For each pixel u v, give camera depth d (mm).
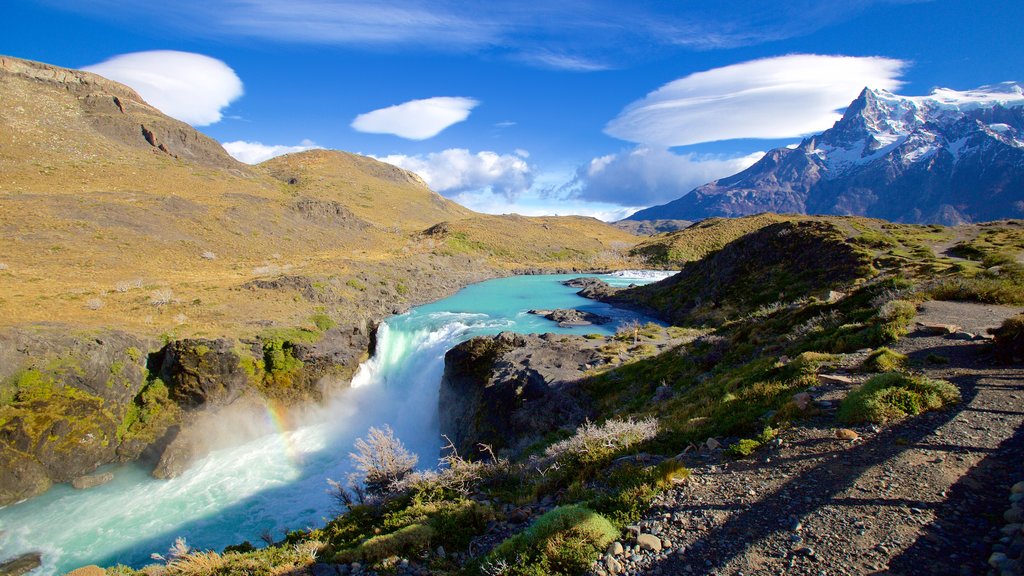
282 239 84875
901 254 37125
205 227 77000
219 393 31031
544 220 188500
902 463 7633
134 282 47094
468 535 9383
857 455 8188
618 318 50500
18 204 61938
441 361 35625
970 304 18875
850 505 6828
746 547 6445
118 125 121000
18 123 98312
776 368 14641
